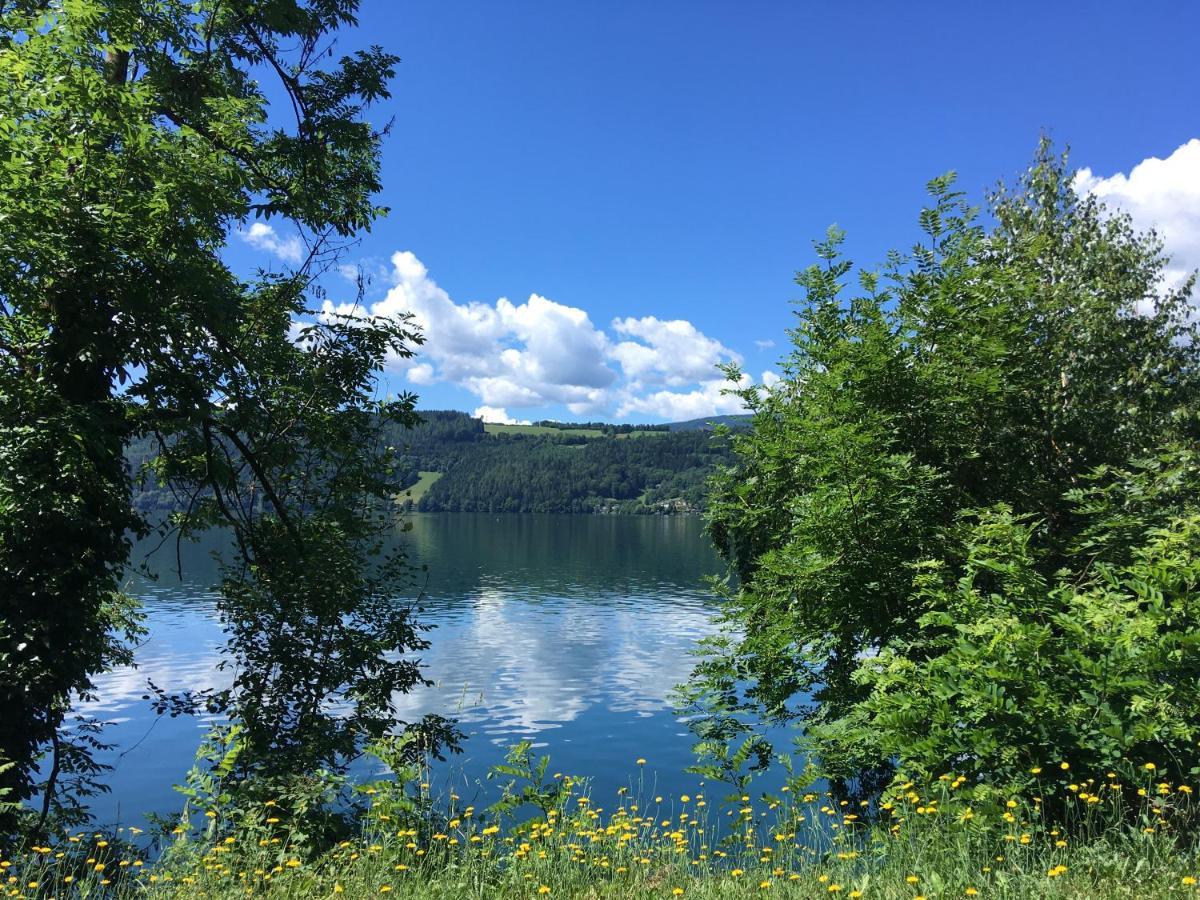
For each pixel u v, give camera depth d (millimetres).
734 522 12391
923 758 5117
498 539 108688
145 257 9047
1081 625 4957
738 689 11508
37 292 8891
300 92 12281
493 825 5770
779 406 12156
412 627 12312
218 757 6105
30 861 5277
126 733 20172
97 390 9656
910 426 9406
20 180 7836
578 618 41344
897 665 5516
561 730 20281
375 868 4973
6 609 8562
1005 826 4363
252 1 11320
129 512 9820
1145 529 7527
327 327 12445
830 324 11141
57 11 8422
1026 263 11664
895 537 8203
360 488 12602
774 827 5355
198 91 11328
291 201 12250
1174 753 4547
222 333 10195
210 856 5047
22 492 7953
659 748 18500
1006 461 9594
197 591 48812
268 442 11984
